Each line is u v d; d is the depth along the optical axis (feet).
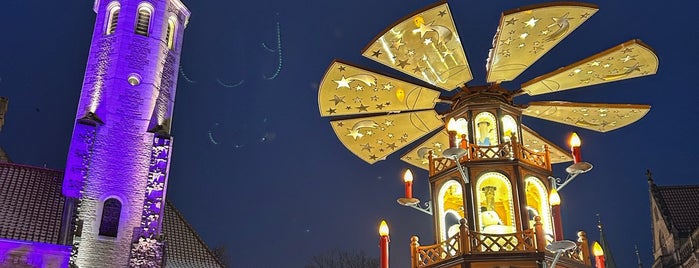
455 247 55.62
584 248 56.34
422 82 64.59
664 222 159.94
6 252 86.69
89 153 100.73
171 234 114.52
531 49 56.59
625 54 55.52
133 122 106.22
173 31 120.37
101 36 114.01
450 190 64.23
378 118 65.82
